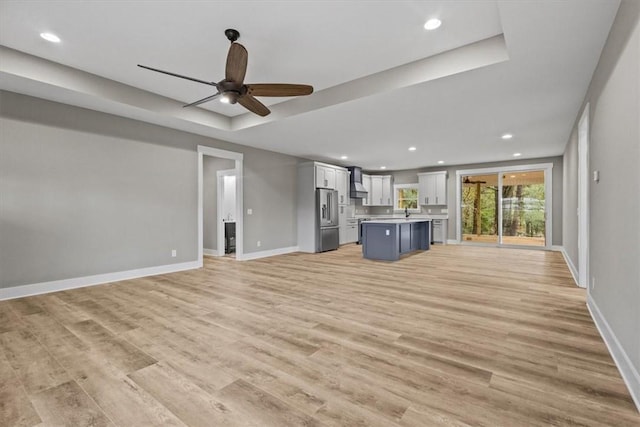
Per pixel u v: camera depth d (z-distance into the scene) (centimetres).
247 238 623
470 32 267
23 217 353
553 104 376
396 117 431
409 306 312
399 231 620
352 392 167
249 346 224
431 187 901
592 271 281
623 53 187
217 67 334
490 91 337
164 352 215
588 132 306
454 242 883
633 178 168
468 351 214
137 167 453
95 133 408
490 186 837
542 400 159
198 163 533
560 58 263
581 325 258
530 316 281
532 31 226
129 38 277
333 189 783
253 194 636
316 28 259
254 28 259
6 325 264
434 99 360
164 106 423
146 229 464
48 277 371
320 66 328
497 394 164
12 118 344
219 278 447
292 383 176
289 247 723
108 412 152
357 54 304
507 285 396
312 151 681
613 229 207
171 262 495
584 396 162
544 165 752
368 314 290
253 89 278
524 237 788
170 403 159
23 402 159
